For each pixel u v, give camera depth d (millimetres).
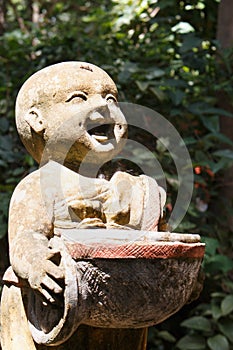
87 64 2377
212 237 4160
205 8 4656
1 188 4133
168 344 4133
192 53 4395
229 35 4375
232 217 4246
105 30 4957
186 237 2160
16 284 2262
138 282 2010
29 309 2209
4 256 4094
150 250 2008
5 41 5133
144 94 4262
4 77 4691
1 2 6047
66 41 4582
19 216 2197
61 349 2211
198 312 4105
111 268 1999
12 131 4520
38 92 2326
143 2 4875
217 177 4266
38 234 2158
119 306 2023
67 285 1950
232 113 4328
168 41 4480
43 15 6391
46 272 1966
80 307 1987
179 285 2086
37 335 2129
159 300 2047
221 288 4059
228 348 3803
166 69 4273
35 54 4867
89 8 6289
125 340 2283
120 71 4309
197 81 4367
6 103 4621
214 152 4066
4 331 2322
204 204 4355
